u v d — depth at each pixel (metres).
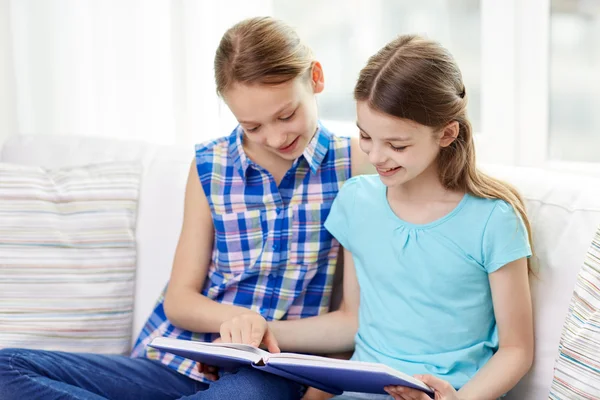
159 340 1.20
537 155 1.83
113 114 2.19
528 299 1.24
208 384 1.43
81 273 1.60
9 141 1.82
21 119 2.26
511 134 1.85
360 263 1.38
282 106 1.30
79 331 1.58
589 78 1.76
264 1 2.02
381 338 1.32
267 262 1.45
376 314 1.34
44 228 1.61
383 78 1.19
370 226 1.36
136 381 1.40
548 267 1.26
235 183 1.49
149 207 1.66
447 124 1.22
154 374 1.43
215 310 1.40
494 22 1.83
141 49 2.12
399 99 1.17
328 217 1.43
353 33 2.10
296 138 1.36
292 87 1.30
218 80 1.34
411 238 1.30
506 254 1.23
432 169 1.30
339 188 1.47
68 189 1.65
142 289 1.64
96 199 1.64
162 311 1.54
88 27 2.18
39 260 1.59
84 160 1.74
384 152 1.22
